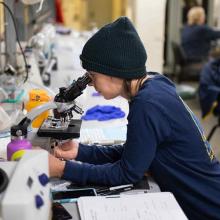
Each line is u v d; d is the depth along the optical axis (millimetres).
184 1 6867
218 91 3418
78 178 1300
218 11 7039
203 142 1396
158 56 3322
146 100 1261
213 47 6254
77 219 1113
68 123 1443
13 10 2424
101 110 2104
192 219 1407
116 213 1119
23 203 817
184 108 1342
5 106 1885
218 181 1390
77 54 3217
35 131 1437
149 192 1290
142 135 1249
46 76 2584
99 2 6789
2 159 1366
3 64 2408
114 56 1237
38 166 972
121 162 1307
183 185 1369
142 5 3219
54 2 5379
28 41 2859
